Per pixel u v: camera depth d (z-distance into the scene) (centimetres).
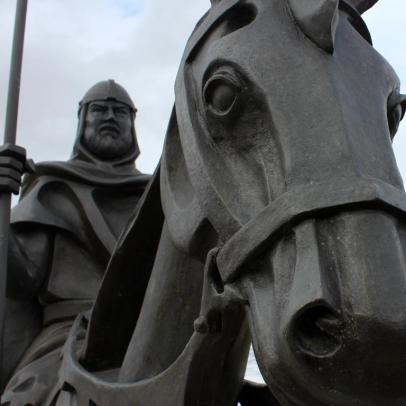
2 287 213
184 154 138
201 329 132
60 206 279
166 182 150
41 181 283
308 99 125
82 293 262
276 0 140
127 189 287
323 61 130
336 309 109
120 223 280
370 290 108
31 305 264
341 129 122
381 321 106
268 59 130
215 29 145
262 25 136
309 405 114
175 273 157
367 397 109
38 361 229
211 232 136
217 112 131
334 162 119
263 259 121
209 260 129
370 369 108
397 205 115
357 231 112
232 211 127
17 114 240
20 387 217
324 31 131
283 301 114
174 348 157
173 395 143
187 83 143
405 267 111
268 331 116
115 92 307
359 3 162
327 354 110
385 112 132
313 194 116
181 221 142
